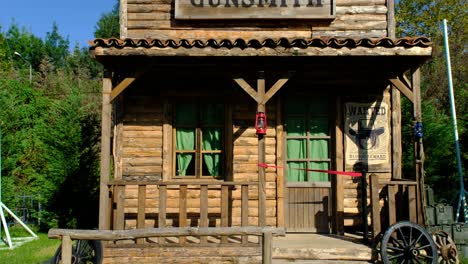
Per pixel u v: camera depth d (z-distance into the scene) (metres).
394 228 6.23
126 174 7.99
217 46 6.30
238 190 7.98
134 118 8.09
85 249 6.18
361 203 8.00
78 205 10.32
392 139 8.07
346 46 6.31
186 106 8.29
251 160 8.07
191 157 8.23
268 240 5.24
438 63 21.05
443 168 11.48
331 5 8.08
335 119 8.14
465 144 11.40
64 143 10.33
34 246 8.70
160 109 8.13
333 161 8.16
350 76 8.06
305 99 8.31
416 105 6.66
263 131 6.54
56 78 24.09
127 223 7.91
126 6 8.21
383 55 6.32
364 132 8.11
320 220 8.09
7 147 10.90
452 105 9.62
